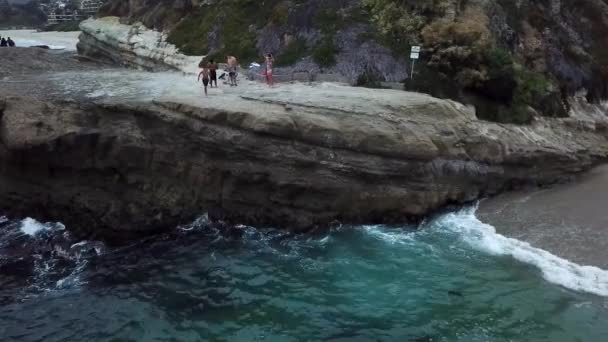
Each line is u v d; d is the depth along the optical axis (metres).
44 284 15.23
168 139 18.59
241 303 13.95
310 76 24.30
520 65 25.69
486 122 21.66
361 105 18.88
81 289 14.91
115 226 18.47
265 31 27.73
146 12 36.22
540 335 12.17
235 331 12.76
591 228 16.75
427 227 18.16
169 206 18.64
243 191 18.20
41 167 18.95
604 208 18.20
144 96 20.52
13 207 19.73
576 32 31.17
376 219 18.38
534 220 17.73
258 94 20.58
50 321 13.41
